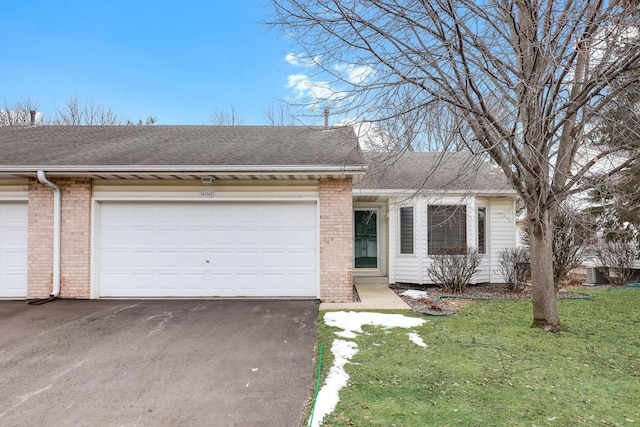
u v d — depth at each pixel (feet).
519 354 15.84
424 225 34.60
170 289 27.68
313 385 13.14
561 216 29.32
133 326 20.30
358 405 11.41
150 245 27.71
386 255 39.27
